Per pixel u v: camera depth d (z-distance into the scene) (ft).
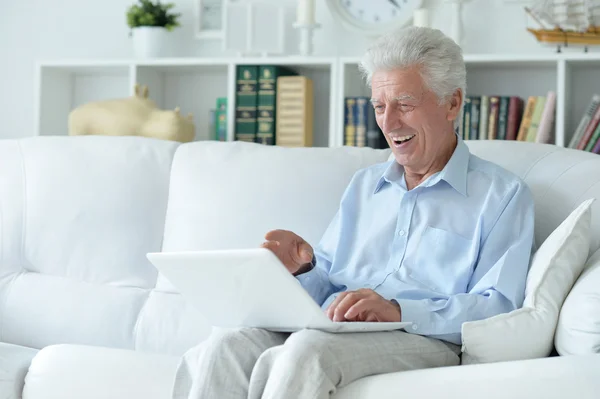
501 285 6.27
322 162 8.22
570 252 6.12
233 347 5.55
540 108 10.83
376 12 12.07
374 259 7.18
